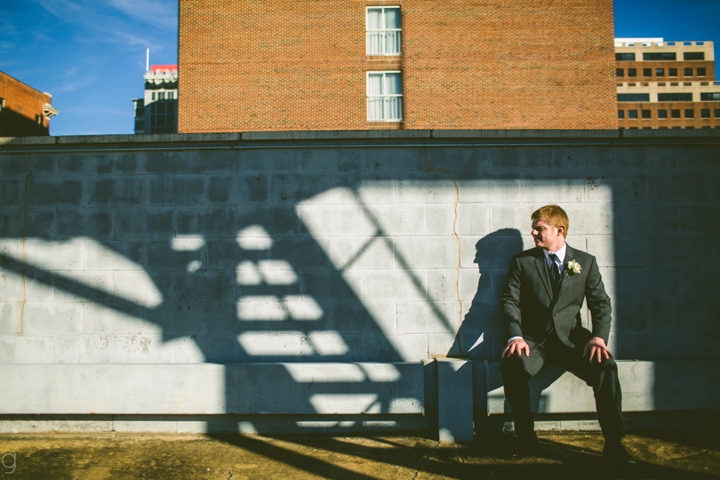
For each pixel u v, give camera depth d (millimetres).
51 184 3922
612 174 3885
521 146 3898
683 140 3871
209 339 3857
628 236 3865
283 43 16703
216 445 3525
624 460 3010
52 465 3160
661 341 3830
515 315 3393
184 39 16703
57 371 3656
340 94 16625
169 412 3625
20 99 36094
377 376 3607
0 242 3908
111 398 3639
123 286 3883
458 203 3889
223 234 3891
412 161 3902
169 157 3926
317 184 3900
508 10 16922
